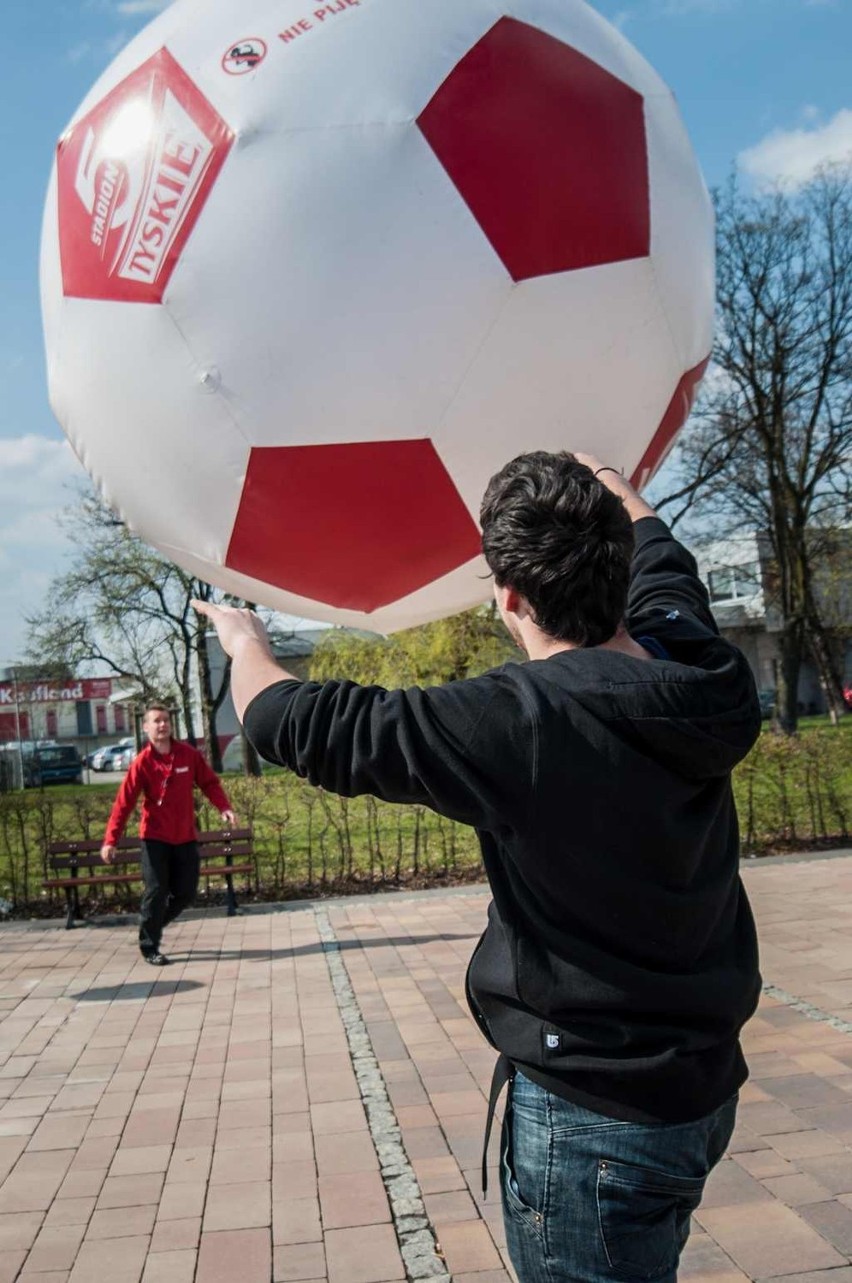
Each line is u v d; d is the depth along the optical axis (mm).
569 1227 1297
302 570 2227
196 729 31547
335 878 9500
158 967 6711
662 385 2234
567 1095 1309
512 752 1270
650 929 1299
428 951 6715
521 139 1948
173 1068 4691
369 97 1896
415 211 1879
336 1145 3734
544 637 1416
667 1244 1327
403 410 1961
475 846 10289
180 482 2133
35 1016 5656
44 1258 3039
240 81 1920
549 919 1322
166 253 1942
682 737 1286
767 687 44562
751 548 30031
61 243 2135
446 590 2303
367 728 1301
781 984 5426
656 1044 1287
